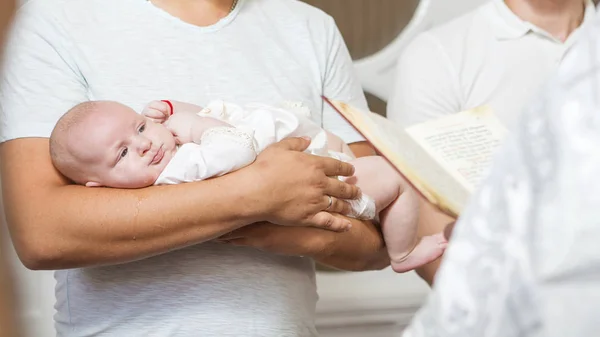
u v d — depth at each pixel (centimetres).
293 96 153
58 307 141
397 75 195
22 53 139
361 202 139
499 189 60
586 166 53
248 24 156
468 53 188
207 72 147
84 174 128
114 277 132
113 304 132
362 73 233
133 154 127
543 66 183
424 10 229
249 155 126
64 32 142
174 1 150
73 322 135
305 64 158
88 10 145
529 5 187
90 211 121
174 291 131
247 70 150
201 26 150
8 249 65
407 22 231
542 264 54
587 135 53
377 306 246
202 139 129
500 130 132
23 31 141
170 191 123
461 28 193
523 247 56
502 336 57
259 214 123
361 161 147
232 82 148
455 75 186
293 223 127
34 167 129
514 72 184
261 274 136
